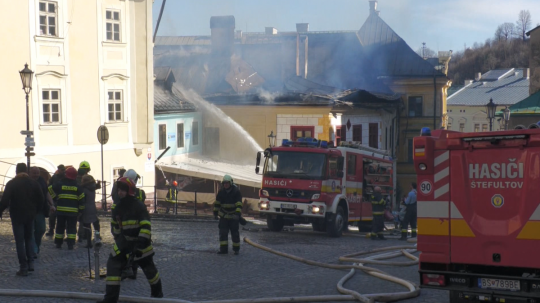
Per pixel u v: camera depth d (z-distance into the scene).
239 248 16.09
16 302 10.01
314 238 21.09
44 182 14.79
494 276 8.57
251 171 39.09
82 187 15.27
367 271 13.44
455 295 8.91
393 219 26.53
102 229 20.33
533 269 8.38
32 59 30.30
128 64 35.28
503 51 123.69
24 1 30.00
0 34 29.23
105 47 33.88
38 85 30.61
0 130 29.27
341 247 18.47
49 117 31.31
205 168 37.78
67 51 32.00
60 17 31.59
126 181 9.94
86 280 11.93
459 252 8.83
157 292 10.25
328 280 12.71
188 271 13.47
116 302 9.72
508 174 8.52
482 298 8.61
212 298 10.88
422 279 9.02
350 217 23.44
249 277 12.94
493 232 8.59
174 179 37.16
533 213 8.35
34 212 12.27
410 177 61.50
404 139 61.72
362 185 24.53
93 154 33.38
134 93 35.62
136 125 35.75
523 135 8.41
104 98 33.88
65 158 31.88
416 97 62.09
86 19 32.94
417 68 62.75
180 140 41.31
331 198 21.77
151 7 35.81
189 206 35.31
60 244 15.70
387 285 12.12
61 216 15.52
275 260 15.25
